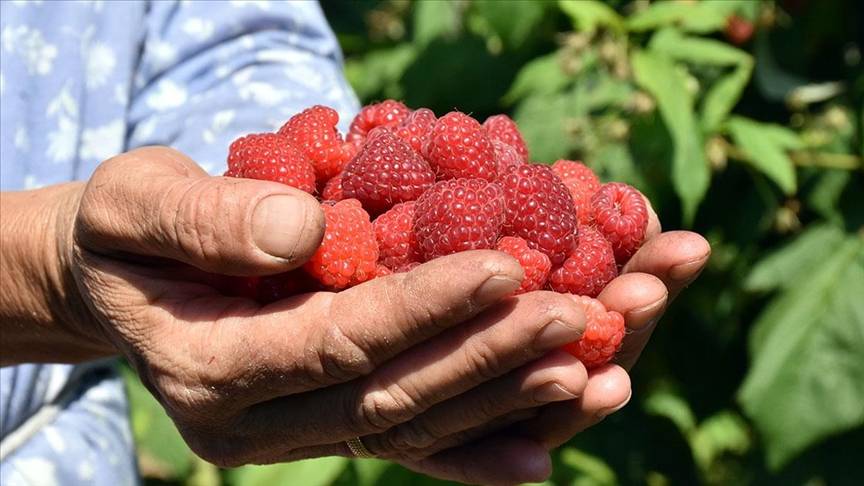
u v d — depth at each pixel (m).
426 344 0.36
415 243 0.38
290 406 0.38
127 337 0.40
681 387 0.79
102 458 0.50
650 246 0.39
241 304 0.38
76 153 0.50
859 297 0.69
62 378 0.50
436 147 0.39
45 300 0.43
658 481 0.78
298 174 0.40
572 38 0.69
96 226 0.39
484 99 0.76
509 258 0.34
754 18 0.71
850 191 0.72
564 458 0.75
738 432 0.77
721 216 0.75
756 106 0.75
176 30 0.51
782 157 0.68
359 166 0.39
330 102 0.50
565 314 0.34
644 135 0.69
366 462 0.69
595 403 0.37
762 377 0.70
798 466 0.76
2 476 0.47
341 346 0.36
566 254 0.38
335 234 0.37
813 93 0.74
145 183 0.38
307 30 0.53
